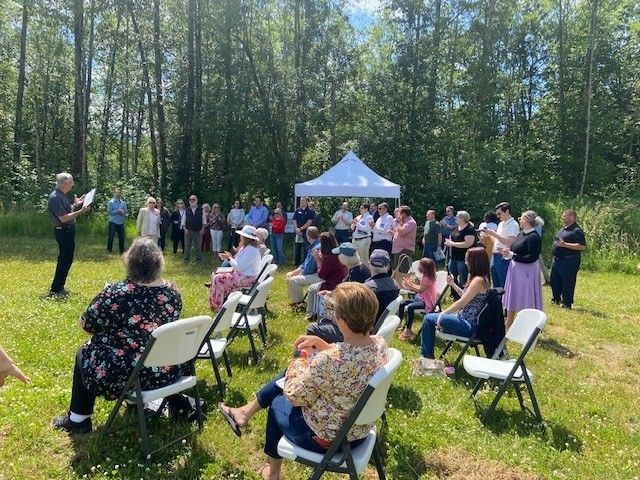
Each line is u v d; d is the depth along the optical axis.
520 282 6.52
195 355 3.39
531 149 24.38
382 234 11.56
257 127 21.42
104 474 2.91
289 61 23.52
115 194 13.34
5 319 5.98
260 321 5.63
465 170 20.16
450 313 4.93
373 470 3.21
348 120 24.25
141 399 3.06
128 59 22.88
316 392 2.46
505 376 3.94
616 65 25.69
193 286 9.12
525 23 25.91
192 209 12.47
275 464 2.85
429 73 22.03
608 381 5.21
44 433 3.31
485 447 3.54
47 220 15.94
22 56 21.64
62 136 27.67
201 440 3.39
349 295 2.51
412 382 4.75
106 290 3.14
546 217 17.36
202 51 22.45
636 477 3.21
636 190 22.08
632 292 10.64
